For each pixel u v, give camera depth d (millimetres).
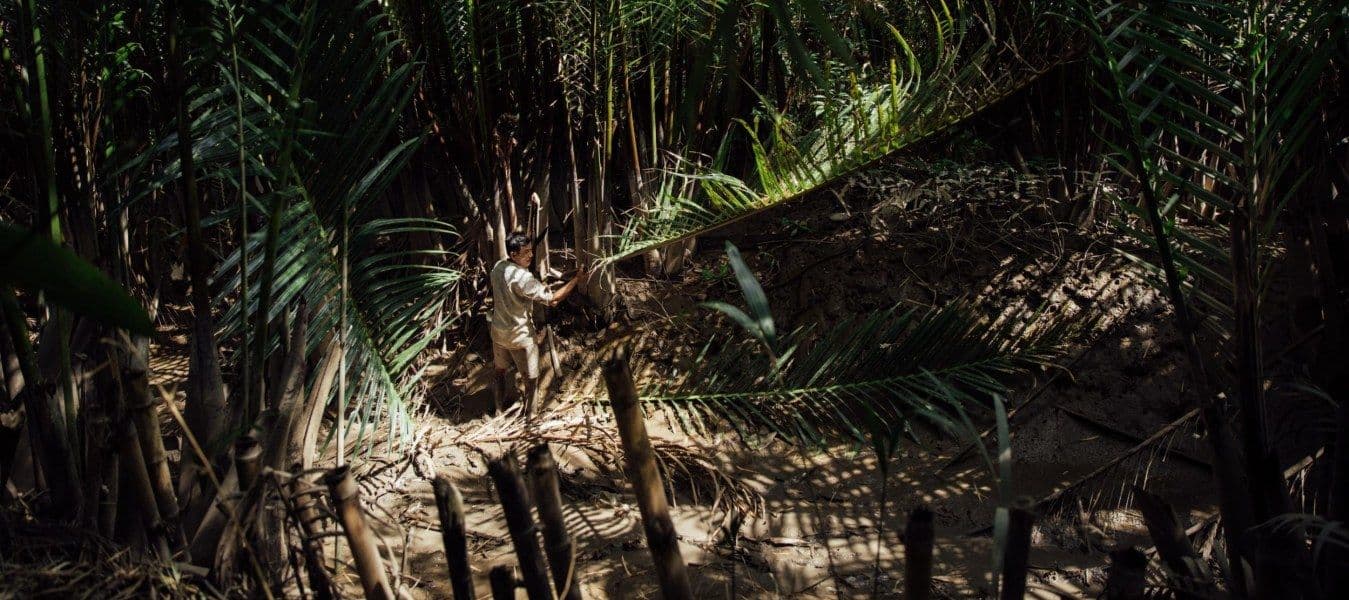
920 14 5547
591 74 5629
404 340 4906
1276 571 2322
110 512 2832
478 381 5738
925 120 4719
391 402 4738
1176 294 2693
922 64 5508
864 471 4934
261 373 2928
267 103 3361
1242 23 2605
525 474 4699
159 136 3838
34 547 2621
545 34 5504
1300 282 4840
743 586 4059
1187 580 2479
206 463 2322
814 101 5387
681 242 6027
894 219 5992
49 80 3250
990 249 5734
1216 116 5461
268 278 2857
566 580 2395
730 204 5137
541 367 5699
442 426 5418
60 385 3191
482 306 5918
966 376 5105
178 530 2803
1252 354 2473
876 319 5176
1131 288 5336
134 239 5793
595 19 5387
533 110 5723
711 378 5414
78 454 3074
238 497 2375
